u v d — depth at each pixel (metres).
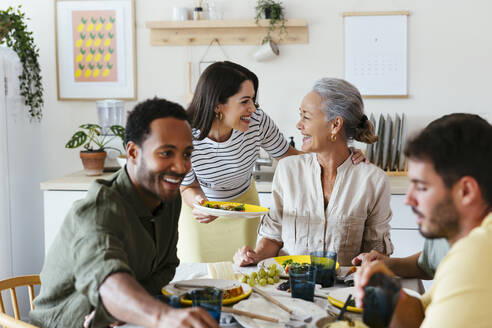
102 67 3.38
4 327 1.23
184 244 2.47
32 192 3.20
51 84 3.41
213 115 2.08
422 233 0.89
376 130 3.16
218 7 3.25
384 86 3.20
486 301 0.78
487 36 3.11
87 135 3.34
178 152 1.15
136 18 3.33
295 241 1.83
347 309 1.20
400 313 1.10
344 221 1.78
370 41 3.18
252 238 2.47
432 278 1.51
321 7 3.20
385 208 1.80
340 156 1.80
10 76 2.88
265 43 3.21
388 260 1.54
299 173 1.85
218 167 2.27
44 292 1.29
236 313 1.19
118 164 3.34
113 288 0.99
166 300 1.05
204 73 2.07
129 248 1.21
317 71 3.24
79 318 1.24
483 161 0.82
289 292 1.36
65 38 3.38
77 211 1.14
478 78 3.14
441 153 0.83
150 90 3.37
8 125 2.87
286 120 3.30
